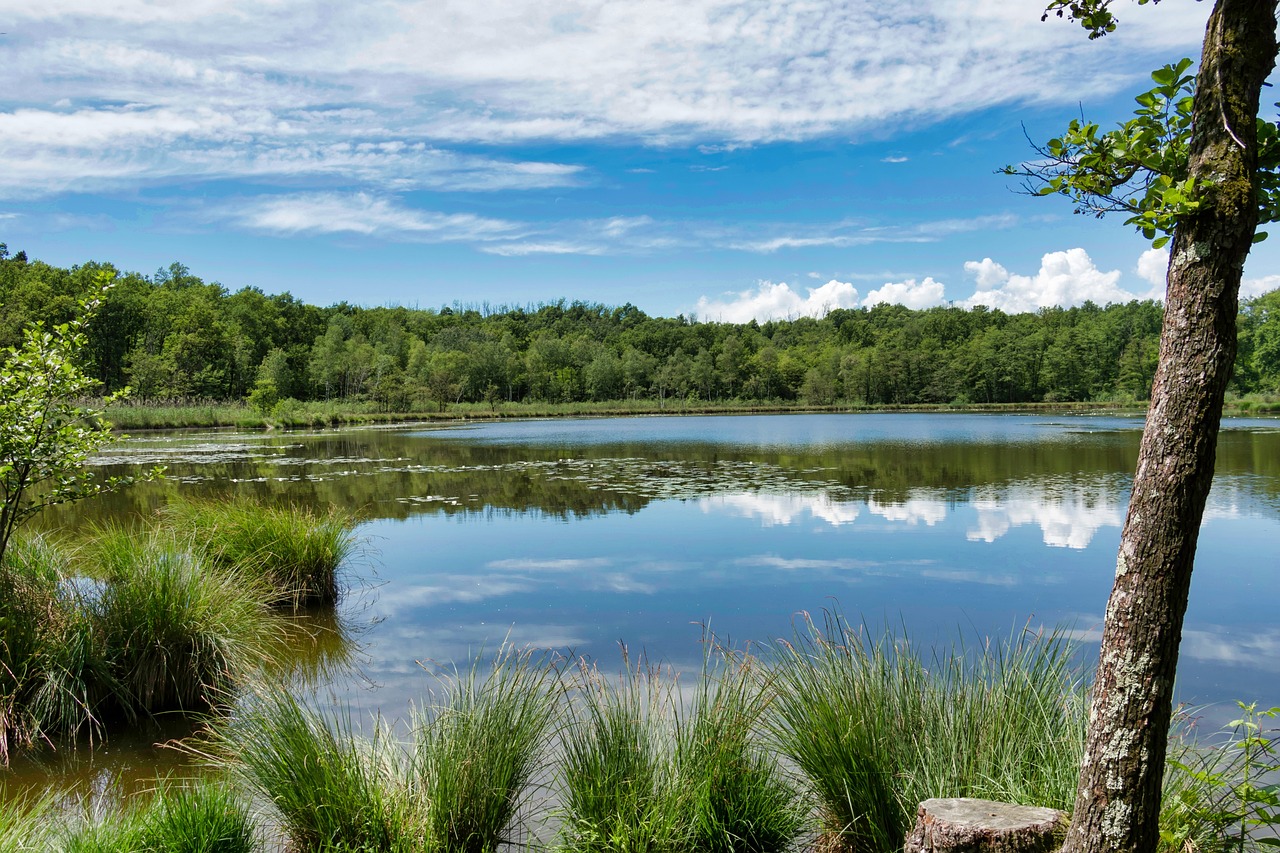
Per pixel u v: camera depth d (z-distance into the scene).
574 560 8.87
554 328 117.38
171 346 52.56
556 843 3.28
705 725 3.50
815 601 7.06
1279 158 2.10
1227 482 14.14
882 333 97.12
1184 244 1.81
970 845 2.39
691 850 3.21
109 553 6.10
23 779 4.01
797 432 32.53
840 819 3.25
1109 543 9.32
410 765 3.49
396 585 7.89
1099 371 71.44
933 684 3.75
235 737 3.79
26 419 4.77
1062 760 3.10
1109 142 2.12
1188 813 2.69
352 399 60.19
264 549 7.27
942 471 16.44
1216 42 1.81
